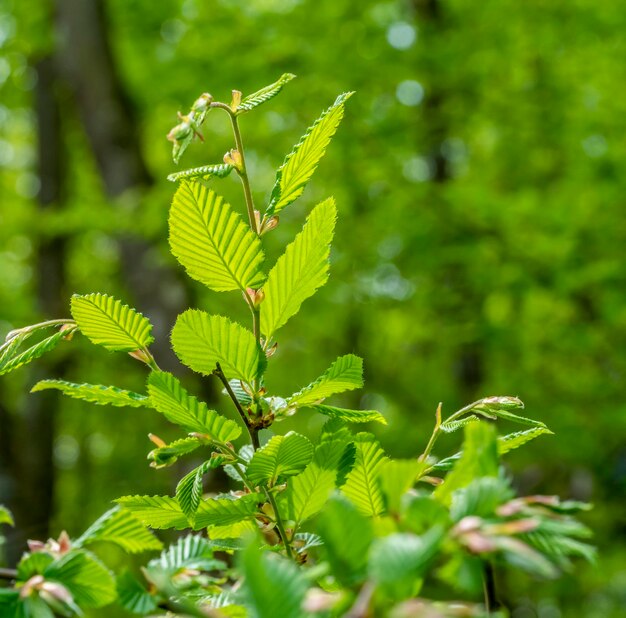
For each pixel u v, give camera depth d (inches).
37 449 320.2
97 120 293.3
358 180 305.9
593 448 242.5
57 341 48.3
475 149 361.7
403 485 31.6
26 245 416.8
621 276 245.3
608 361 280.1
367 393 357.1
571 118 315.6
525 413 260.7
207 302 309.3
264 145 329.7
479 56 318.7
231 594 42.0
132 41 362.9
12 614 31.8
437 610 26.6
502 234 259.9
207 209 45.7
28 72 386.0
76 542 41.0
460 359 324.8
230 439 47.3
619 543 281.3
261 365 48.1
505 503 29.3
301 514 47.7
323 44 315.6
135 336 47.7
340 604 26.2
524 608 355.6
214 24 328.2
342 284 331.9
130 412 359.3
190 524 48.4
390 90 323.9
